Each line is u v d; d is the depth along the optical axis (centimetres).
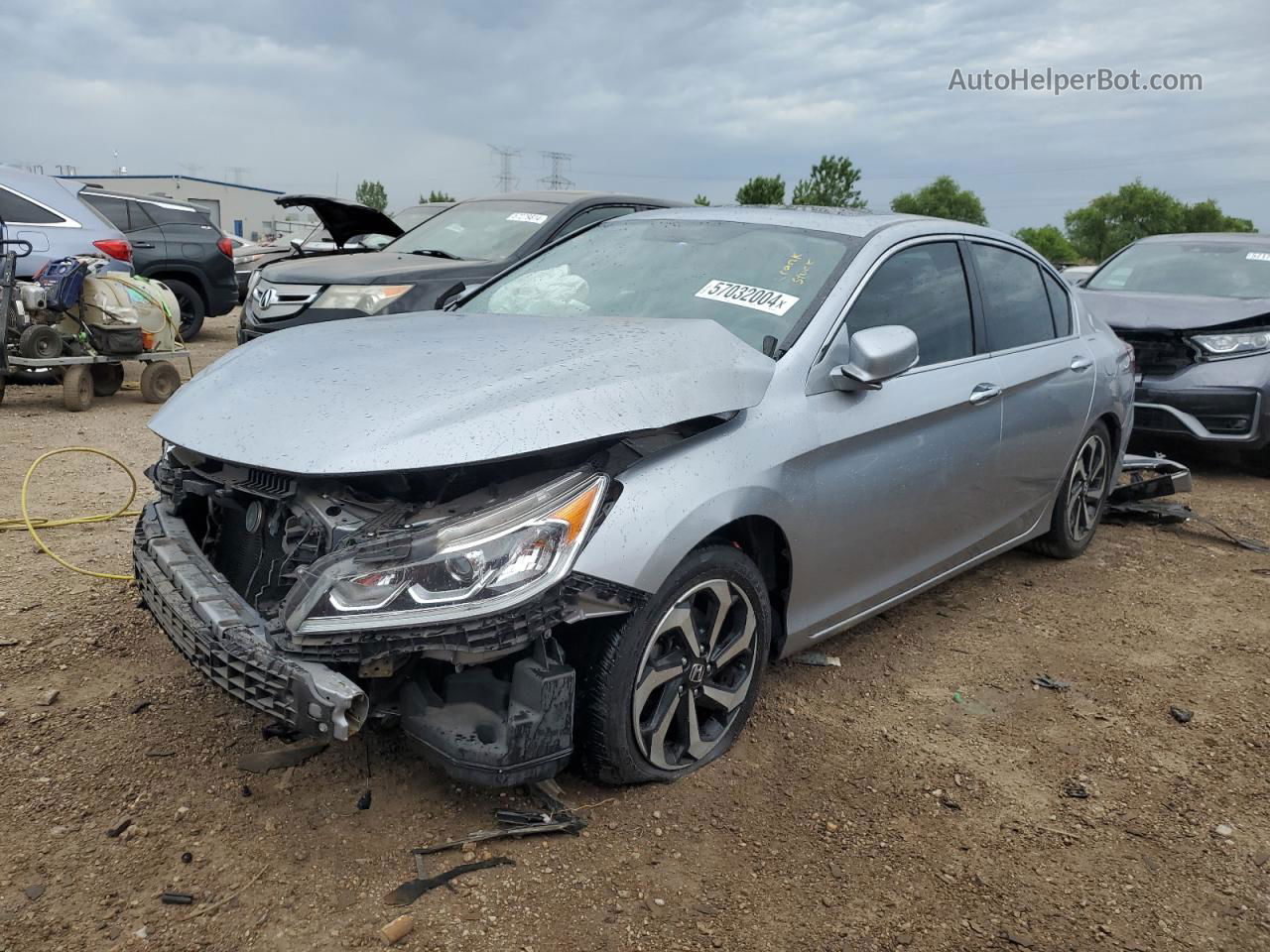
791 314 341
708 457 287
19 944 223
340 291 716
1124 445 555
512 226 798
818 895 257
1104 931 251
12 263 786
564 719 257
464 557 236
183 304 1246
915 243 393
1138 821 300
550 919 239
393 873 251
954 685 384
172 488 304
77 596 415
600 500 256
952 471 388
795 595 329
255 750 302
